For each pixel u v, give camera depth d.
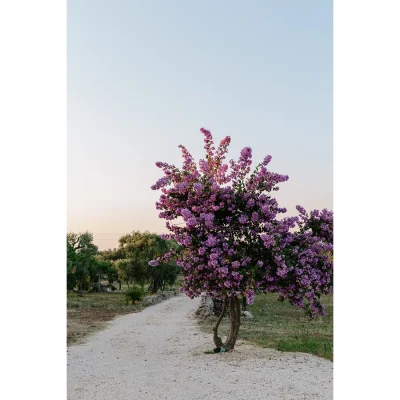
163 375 5.82
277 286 6.46
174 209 6.67
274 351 6.99
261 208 6.38
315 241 6.65
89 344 8.86
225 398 4.82
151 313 15.42
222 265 6.17
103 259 33.62
